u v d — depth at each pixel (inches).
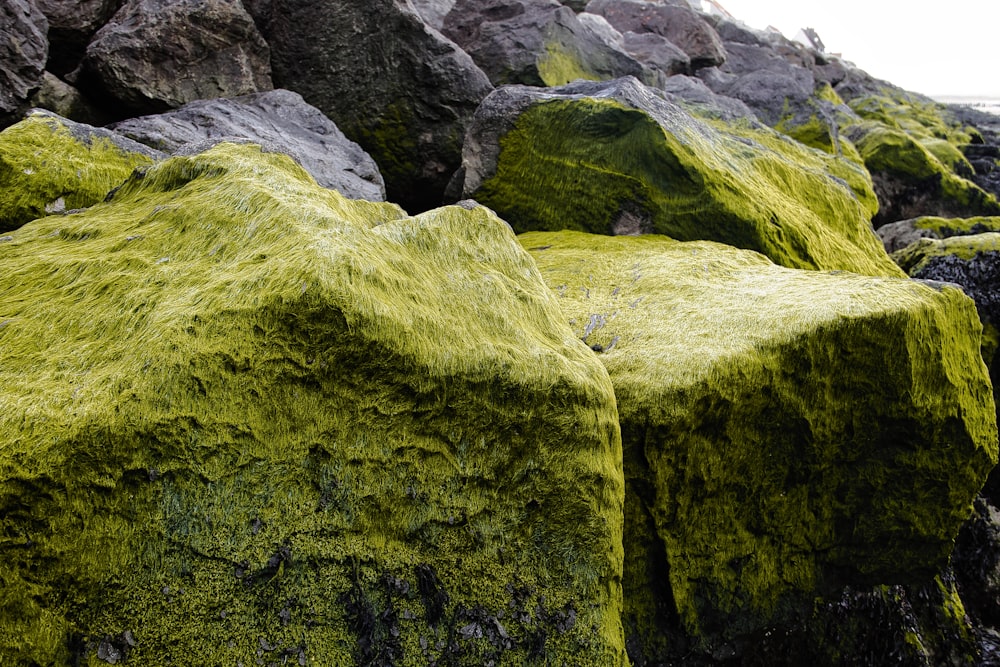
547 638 76.7
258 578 68.1
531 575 78.0
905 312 103.1
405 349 73.7
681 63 302.0
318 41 183.0
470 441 77.2
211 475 67.0
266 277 72.7
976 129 454.0
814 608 106.9
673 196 154.3
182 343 67.8
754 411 99.0
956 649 111.0
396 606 72.8
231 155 97.7
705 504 99.1
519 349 81.7
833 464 104.9
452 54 186.1
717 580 100.6
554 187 163.3
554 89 179.2
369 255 78.3
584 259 134.6
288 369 70.5
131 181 100.8
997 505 137.6
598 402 83.3
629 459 95.5
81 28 168.1
